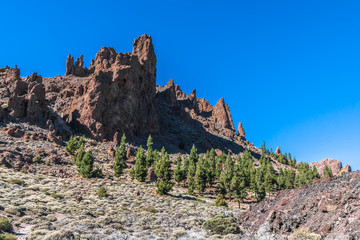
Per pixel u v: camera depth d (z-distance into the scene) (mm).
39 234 26234
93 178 68375
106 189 60250
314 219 29781
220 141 170875
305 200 34500
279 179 91750
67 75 183125
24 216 31469
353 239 22875
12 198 38531
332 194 30672
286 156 179000
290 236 28609
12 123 87125
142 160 79625
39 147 78375
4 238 24062
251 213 42969
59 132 94750
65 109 119125
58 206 39344
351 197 28312
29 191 44594
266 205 41812
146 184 73500
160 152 116312
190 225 39562
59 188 53125
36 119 95375
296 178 93938
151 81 148625
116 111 114938
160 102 184125
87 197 50406
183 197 67812
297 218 31281
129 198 55562
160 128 144000
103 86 114812
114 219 38406
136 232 34438
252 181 80812
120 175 76125
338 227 26031
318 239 25953
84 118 106562
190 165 89562
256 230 35469
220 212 51812
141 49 157250
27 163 66375
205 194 80312
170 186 66688
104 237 28734
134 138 120375
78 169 69812
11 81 128625
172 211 49750
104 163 84750
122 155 80000
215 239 32312
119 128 113312
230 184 73562
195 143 148000
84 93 116000
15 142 76312
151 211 48250
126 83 122875
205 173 82125
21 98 95812
